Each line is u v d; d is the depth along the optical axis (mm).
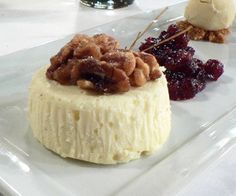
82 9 261
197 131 156
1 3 259
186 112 168
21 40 214
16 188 120
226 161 140
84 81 134
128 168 134
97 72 133
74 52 140
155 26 230
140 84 138
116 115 131
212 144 143
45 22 238
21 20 238
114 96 133
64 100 131
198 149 140
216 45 225
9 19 238
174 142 148
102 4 264
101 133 131
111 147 133
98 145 132
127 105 132
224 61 210
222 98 179
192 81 177
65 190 124
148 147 138
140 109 134
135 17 231
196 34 228
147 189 123
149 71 142
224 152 140
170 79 180
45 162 133
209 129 151
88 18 249
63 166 133
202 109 170
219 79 192
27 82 172
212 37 228
